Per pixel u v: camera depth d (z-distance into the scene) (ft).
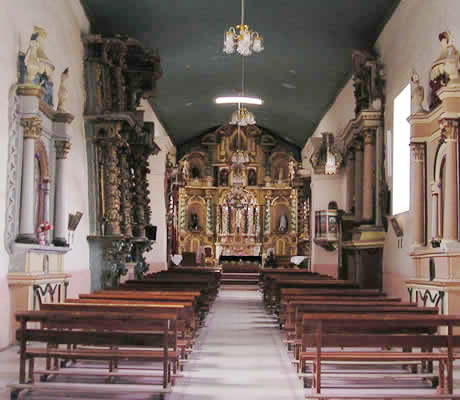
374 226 53.88
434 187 36.81
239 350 30.71
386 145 53.57
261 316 48.06
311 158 75.82
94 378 22.93
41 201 37.99
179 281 45.44
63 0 43.83
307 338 19.86
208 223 114.01
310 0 52.03
